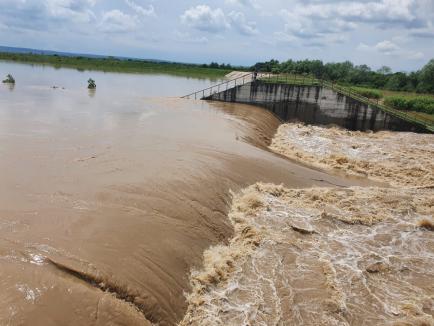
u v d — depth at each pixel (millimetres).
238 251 14578
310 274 13938
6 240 10805
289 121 44500
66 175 16188
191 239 13750
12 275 9391
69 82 57594
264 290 12805
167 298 11117
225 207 17000
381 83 81625
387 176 27516
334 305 12492
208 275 12727
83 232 11875
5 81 48625
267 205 18219
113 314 9523
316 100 43250
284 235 16203
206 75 107375
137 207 14133
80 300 9344
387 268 14953
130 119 30438
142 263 11453
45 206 13156
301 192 20328
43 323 8484
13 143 20328
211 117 34562
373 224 18250
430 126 41625
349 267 14680
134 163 18531
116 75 85000
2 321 8141
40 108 32188
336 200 20125
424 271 15031
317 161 29406
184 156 20484
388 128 42156
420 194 23141
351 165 28719
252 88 44594
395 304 12984
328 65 92062
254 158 22812
